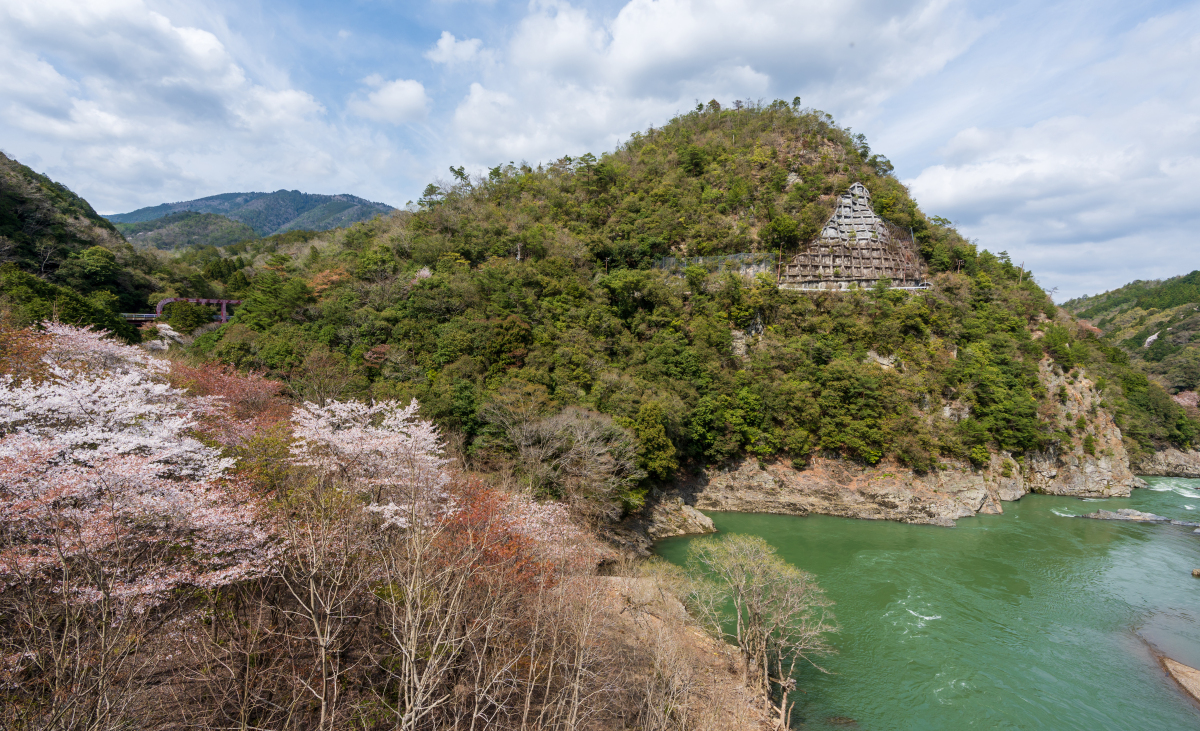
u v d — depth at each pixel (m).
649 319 60.38
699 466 51.56
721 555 27.69
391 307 47.84
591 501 33.97
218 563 13.34
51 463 12.63
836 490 49.72
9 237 51.47
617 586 27.30
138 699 11.05
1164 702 22.22
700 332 58.47
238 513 13.45
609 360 53.12
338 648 14.01
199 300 59.47
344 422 21.97
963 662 24.55
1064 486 58.69
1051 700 22.12
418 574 12.95
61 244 56.19
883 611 29.06
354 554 15.04
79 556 10.83
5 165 57.50
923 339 60.72
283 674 13.15
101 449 12.79
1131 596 32.03
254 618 14.54
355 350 42.56
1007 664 24.55
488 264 58.66
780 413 52.91
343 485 16.94
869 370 54.84
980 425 53.59
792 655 24.72
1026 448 57.59
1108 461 61.38
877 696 22.08
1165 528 45.88
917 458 49.81
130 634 10.78
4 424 14.23
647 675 20.17
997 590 32.22
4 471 10.78
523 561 19.00
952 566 35.78
